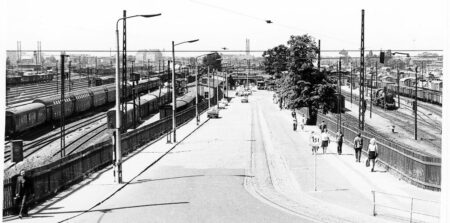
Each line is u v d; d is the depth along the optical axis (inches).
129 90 3956.7
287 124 2957.7
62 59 1717.5
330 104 2827.3
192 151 1764.3
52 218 818.8
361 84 1909.4
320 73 2815.0
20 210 821.2
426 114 3627.0
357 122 3097.9
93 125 2603.3
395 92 4970.5
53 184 1007.6
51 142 2023.9
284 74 3002.0
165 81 6240.2
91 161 1275.8
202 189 1083.9
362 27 1899.6
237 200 971.9
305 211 878.4
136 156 1606.8
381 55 2042.3
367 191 1045.2
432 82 4699.8
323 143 1644.9
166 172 1316.4
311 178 1209.4
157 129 2250.2
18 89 3907.5
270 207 911.0
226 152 1728.6
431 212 847.1
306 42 2768.2
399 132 2790.4
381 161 1362.0
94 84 4923.7
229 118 3474.4
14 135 2079.2
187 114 3253.0
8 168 1333.7
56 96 2684.5
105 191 1048.2
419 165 1084.5
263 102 5492.1
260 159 1552.7
